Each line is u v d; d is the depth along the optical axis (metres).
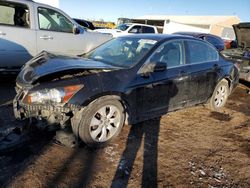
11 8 5.79
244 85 8.38
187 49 4.57
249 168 3.38
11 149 3.19
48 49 6.47
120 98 3.51
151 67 3.87
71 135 3.41
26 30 6.00
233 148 3.88
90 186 2.75
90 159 3.21
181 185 2.91
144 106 3.91
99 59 4.23
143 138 3.88
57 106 3.07
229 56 7.54
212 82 5.05
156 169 3.15
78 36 6.96
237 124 4.84
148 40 4.31
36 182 2.72
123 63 3.92
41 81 3.21
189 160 3.42
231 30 40.69
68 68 3.29
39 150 3.27
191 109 5.38
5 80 6.21
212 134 4.30
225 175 3.17
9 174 2.79
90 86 3.24
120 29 14.91
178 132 4.23
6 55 5.82
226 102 6.27
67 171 2.95
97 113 3.37
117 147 3.55
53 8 6.46
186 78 4.44
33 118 3.25
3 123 3.82
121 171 3.05
